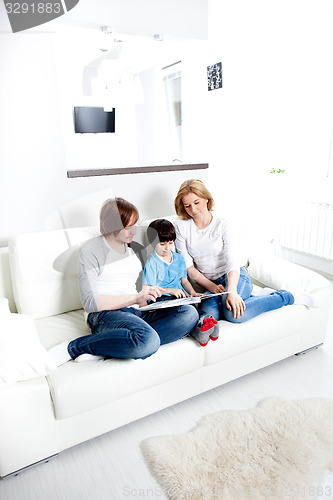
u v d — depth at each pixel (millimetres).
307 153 3010
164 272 1583
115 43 2328
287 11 2875
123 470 1241
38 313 1598
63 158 1455
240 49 3244
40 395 1176
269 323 1615
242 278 1732
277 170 3158
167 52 2771
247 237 2125
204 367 1509
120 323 1333
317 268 2990
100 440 1369
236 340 1529
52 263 1550
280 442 1311
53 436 1242
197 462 1241
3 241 1462
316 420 1411
